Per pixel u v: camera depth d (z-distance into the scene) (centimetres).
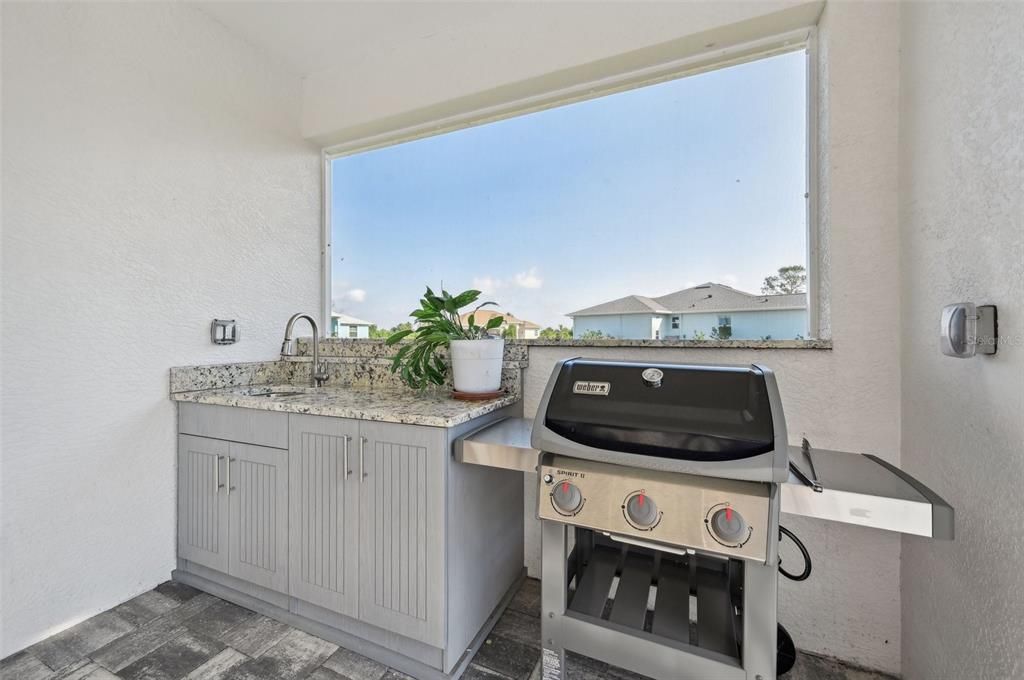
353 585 142
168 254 178
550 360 177
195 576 177
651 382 101
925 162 111
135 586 168
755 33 150
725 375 98
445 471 128
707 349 151
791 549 143
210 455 171
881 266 129
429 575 130
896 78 128
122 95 163
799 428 139
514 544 176
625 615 107
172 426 179
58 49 147
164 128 176
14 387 138
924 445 112
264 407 157
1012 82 77
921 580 116
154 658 137
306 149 238
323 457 147
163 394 176
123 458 164
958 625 96
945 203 101
